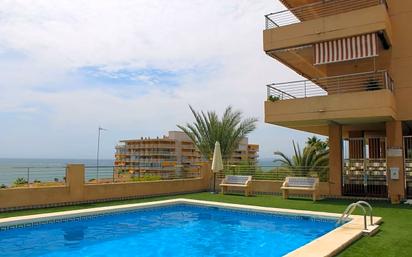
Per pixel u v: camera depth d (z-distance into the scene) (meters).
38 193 14.23
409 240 8.53
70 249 9.34
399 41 16.80
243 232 11.28
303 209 13.84
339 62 18.03
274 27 18.27
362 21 15.91
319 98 16.25
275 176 20.66
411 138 16.41
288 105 17.03
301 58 19.84
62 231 11.29
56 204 14.76
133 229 11.73
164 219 13.42
